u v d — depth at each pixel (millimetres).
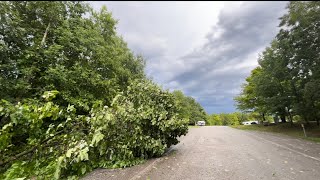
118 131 6070
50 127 3504
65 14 13758
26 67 10055
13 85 9156
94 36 13836
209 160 7164
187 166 6309
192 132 22375
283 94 21344
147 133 7773
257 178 4945
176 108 9836
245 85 29734
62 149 3527
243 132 21703
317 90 15141
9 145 3012
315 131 17125
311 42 16078
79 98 11164
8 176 3205
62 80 10469
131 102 8055
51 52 10664
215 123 90500
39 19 12773
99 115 4445
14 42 10266
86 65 13328
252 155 7938
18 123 2959
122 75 18375
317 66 15727
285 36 18047
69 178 4406
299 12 15828
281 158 7219
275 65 20328
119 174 5336
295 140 13008
